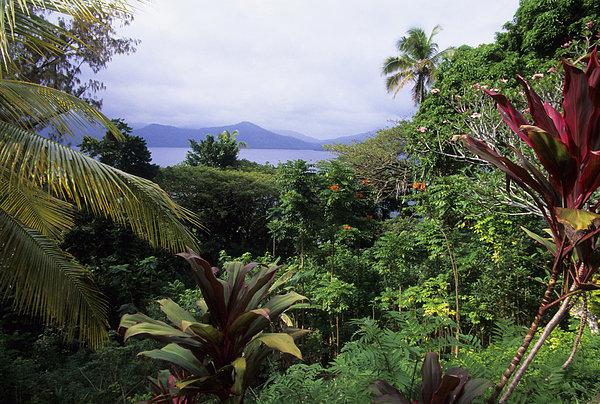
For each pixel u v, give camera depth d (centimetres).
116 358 581
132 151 1112
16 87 385
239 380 150
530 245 507
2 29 291
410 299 525
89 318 459
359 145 1925
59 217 445
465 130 612
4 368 591
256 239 1535
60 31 358
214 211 1453
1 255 403
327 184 900
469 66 966
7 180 378
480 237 548
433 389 134
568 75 116
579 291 123
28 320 795
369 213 1395
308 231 884
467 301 527
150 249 1009
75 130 429
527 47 904
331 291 611
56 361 698
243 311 163
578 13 838
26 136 373
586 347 248
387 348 183
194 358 163
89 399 550
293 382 198
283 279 188
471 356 205
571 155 115
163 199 425
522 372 130
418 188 652
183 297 706
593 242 120
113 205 408
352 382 185
